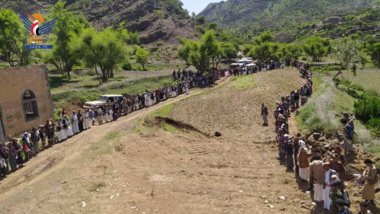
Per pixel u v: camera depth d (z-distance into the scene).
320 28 169.75
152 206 8.85
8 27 37.09
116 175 11.27
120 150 14.14
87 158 13.10
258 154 14.23
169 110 22.89
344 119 12.57
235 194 9.66
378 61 67.38
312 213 8.31
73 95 28.44
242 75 43.59
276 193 9.73
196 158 13.66
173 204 8.98
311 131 16.05
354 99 29.22
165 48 110.75
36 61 52.38
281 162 12.96
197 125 20.08
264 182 10.71
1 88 17.50
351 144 12.11
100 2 153.25
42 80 21.27
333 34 148.00
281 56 77.31
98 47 35.22
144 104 26.66
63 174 11.44
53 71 47.88
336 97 26.55
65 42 41.50
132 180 10.88
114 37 36.78
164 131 18.22
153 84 37.53
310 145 14.27
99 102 23.66
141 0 148.50
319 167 8.73
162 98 28.80
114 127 18.81
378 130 16.84
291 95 24.05
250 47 102.12
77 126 19.11
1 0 126.31
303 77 37.75
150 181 10.84
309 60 81.50
